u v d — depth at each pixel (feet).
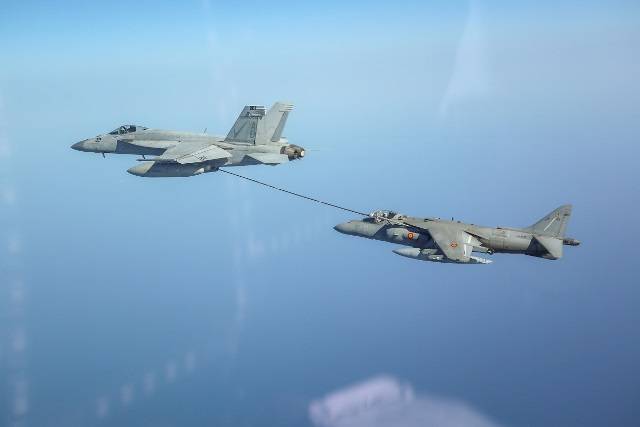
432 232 156.87
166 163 206.28
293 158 213.46
